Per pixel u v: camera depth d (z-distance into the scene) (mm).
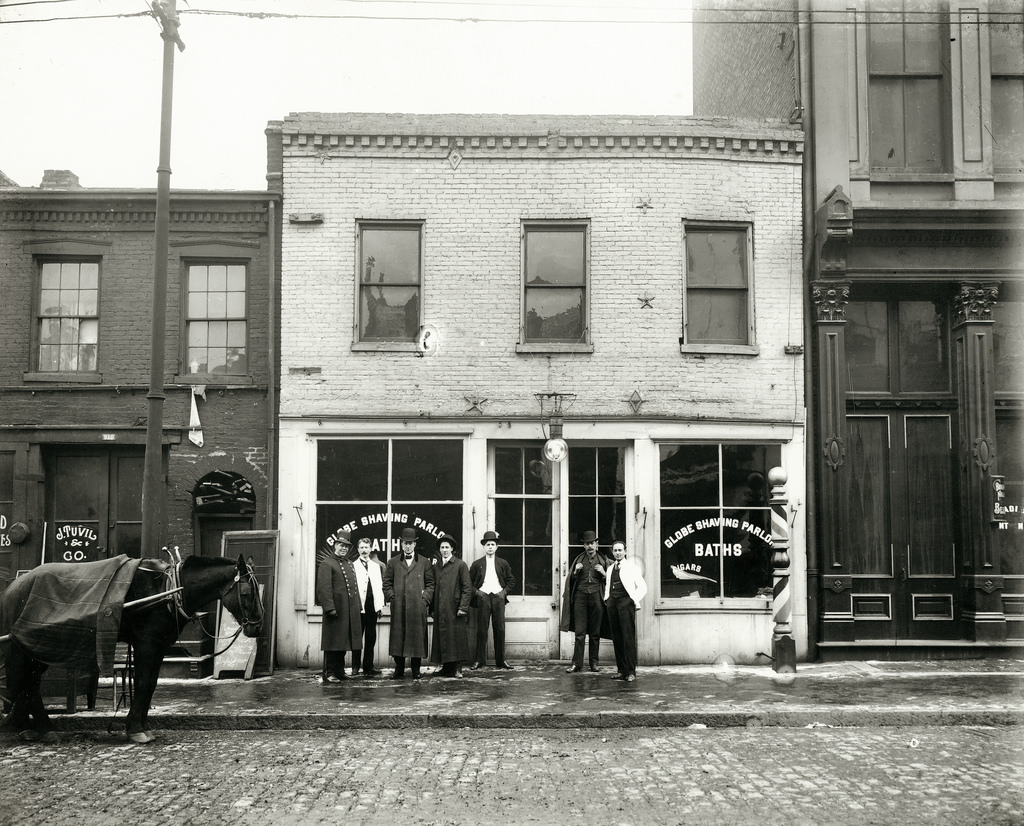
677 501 14414
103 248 14859
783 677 12594
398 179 14781
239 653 12969
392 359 14570
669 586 14289
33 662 9438
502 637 13688
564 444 14195
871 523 14609
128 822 6730
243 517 14789
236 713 10234
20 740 9461
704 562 14344
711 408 14508
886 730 9906
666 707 10469
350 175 14773
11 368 14734
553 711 10258
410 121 15008
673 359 14578
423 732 9914
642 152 14797
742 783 7695
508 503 14633
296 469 14375
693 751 8898
